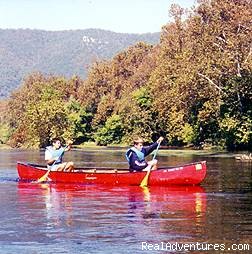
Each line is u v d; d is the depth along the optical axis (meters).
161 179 30.45
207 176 36.84
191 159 58.88
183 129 88.56
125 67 156.50
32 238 17.42
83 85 161.00
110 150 99.25
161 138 31.53
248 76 71.62
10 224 19.66
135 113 108.38
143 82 136.88
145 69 137.75
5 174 39.94
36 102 137.50
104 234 17.92
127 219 20.52
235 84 71.75
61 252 15.79
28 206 23.97
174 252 15.65
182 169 30.34
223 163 50.91
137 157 30.97
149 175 30.45
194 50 76.25
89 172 31.66
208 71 72.56
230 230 18.34
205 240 16.95
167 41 101.44
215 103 73.38
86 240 17.12
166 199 25.75
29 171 33.50
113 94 143.88
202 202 24.70
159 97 92.56
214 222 19.75
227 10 76.25
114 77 154.00
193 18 78.62
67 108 139.38
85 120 139.50
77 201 25.39
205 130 88.50
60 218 20.88
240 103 72.56
